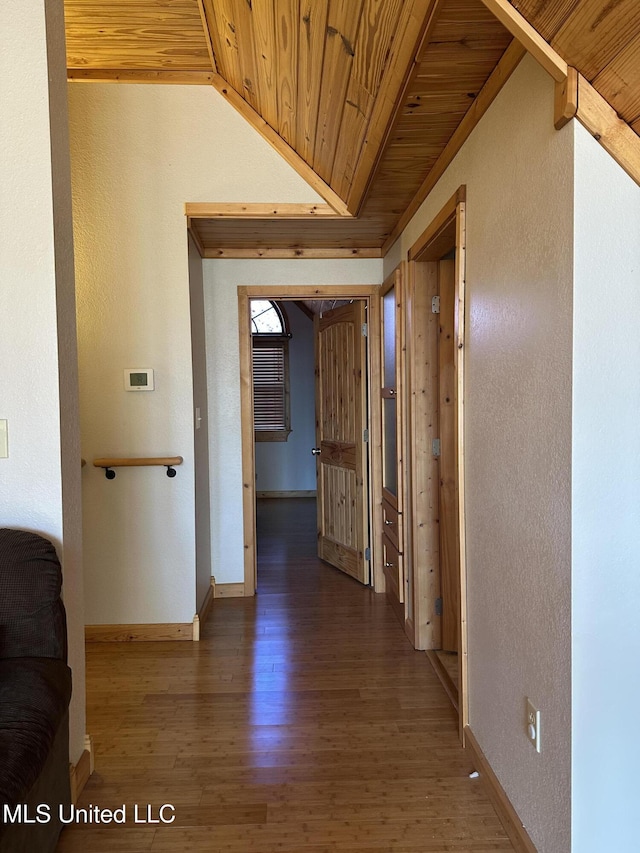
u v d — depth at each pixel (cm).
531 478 152
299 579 429
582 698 131
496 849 166
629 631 132
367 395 405
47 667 156
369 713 242
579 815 133
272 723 234
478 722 204
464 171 208
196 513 329
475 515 201
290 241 369
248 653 302
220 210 309
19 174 174
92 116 307
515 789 167
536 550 150
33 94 173
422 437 297
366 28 172
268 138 308
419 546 301
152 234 311
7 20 172
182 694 259
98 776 201
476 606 203
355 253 390
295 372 796
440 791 192
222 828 175
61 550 179
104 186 309
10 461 177
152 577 320
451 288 286
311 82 229
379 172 254
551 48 126
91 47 282
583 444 129
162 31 266
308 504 746
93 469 317
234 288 389
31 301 176
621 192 127
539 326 146
